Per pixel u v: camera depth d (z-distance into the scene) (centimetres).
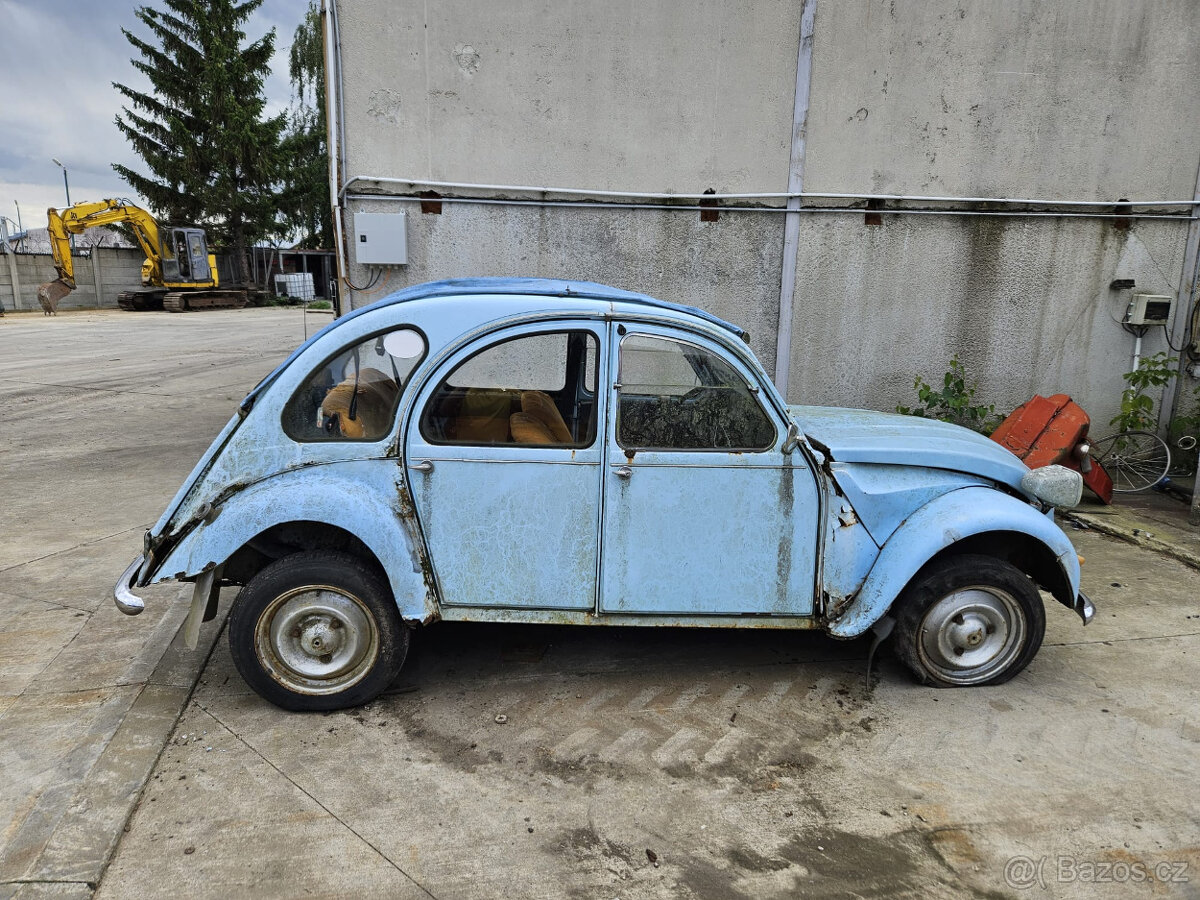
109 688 346
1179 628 420
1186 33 654
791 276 659
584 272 651
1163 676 369
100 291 3522
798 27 620
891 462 334
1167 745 314
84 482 692
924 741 315
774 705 341
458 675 363
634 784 287
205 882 237
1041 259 679
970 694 351
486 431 327
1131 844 258
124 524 579
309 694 324
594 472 316
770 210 649
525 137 623
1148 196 681
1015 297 684
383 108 606
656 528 321
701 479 318
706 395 319
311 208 4150
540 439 319
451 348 313
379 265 629
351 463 314
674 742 313
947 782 289
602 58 615
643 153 634
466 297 319
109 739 306
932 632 344
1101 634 413
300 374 314
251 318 2852
